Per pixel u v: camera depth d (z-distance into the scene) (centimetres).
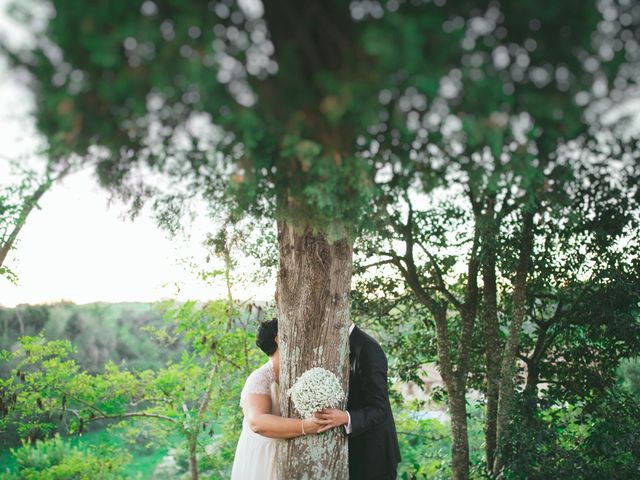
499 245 410
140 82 105
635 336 469
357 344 290
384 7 104
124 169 150
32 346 567
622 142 136
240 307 567
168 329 873
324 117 122
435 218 414
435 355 602
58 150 123
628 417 473
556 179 159
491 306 504
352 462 290
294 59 112
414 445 809
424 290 546
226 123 119
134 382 618
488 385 526
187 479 717
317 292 230
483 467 538
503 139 131
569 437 518
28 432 570
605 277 452
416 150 137
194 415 651
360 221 184
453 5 105
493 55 109
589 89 112
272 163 152
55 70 106
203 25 103
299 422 230
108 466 626
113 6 98
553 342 564
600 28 107
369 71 105
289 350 236
